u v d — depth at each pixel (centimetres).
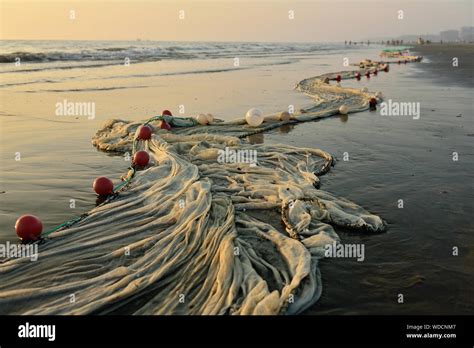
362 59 6456
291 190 827
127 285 538
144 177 945
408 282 565
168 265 571
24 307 512
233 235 635
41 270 590
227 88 2625
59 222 766
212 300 505
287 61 5706
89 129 1493
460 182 935
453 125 1515
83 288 543
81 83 2650
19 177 995
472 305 519
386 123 1585
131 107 1908
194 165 980
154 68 3884
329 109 1858
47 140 1328
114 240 668
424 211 786
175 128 1463
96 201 862
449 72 3578
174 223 714
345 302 522
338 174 995
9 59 3916
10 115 1672
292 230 688
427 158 1116
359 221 711
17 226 667
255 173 962
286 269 575
